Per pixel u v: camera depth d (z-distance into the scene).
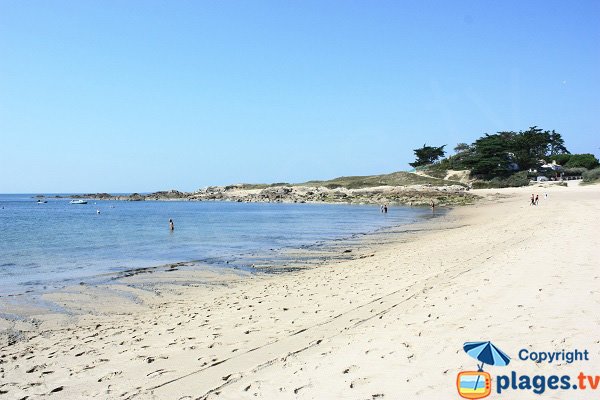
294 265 20.34
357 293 12.44
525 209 48.94
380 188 114.88
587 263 11.42
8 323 11.56
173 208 99.75
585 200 56.06
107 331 10.58
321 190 124.19
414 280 13.18
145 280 17.36
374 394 5.39
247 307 12.12
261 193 130.75
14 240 33.22
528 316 7.53
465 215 51.53
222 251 26.06
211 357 8.01
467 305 8.83
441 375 5.68
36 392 7.03
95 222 54.09
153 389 6.74
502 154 116.06
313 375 6.34
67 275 18.72
